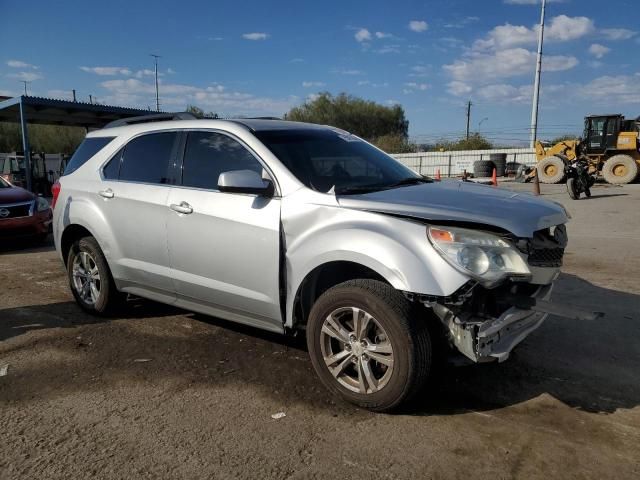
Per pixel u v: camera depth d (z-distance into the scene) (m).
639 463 2.92
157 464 2.96
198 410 3.54
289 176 3.92
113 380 4.02
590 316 3.07
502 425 3.32
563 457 2.98
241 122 4.47
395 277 3.24
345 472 2.87
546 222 3.50
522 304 3.28
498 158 32.31
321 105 63.91
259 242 3.93
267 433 3.25
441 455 3.01
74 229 5.52
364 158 4.60
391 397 3.34
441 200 3.65
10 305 5.96
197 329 5.09
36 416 3.50
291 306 3.83
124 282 5.08
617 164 24.17
